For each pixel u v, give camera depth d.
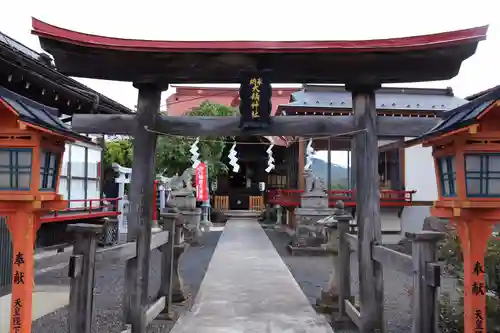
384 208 16.05
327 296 7.16
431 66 5.57
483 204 3.69
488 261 5.17
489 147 3.66
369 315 5.41
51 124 3.85
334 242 7.27
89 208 13.66
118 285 9.34
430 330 3.43
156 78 5.83
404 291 8.81
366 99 5.83
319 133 5.88
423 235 3.50
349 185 16.86
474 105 3.92
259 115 5.73
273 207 27.14
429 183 16.09
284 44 5.43
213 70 5.74
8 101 3.57
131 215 5.70
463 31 5.23
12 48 8.46
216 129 5.98
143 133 5.88
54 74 10.26
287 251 14.79
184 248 7.73
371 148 5.75
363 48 5.32
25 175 3.70
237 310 7.21
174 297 7.58
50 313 6.95
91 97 12.11
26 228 3.78
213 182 26.33
